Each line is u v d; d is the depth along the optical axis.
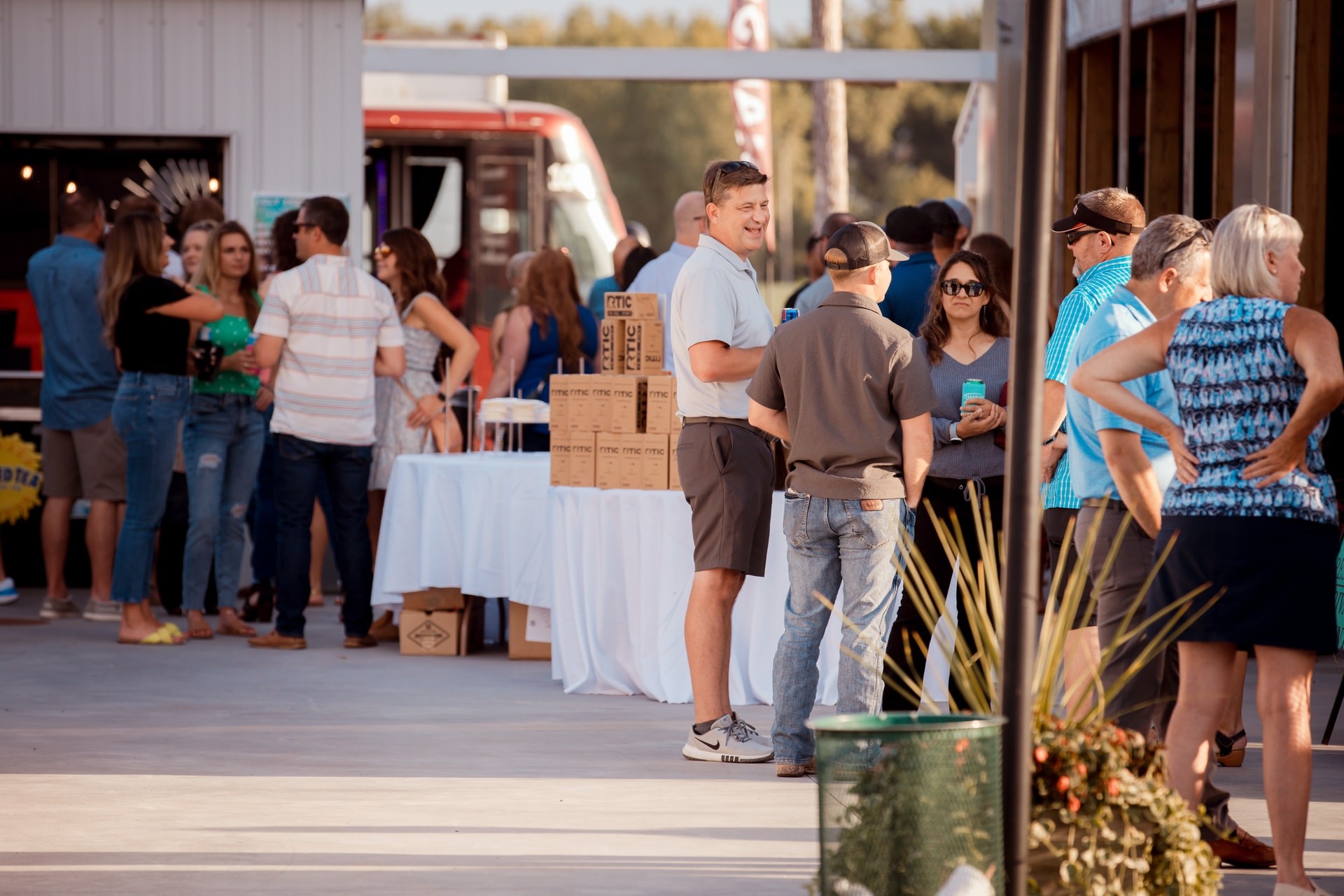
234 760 12.31
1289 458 8.48
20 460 22.44
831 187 53.19
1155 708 10.31
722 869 9.42
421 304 18.78
